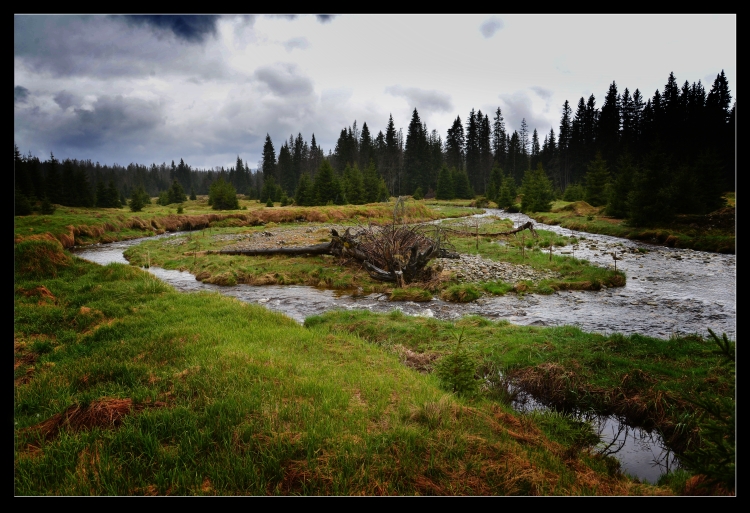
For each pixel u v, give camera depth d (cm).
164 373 679
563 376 772
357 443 482
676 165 5800
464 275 1862
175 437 502
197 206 8119
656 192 3478
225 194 7119
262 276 2012
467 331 1076
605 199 5597
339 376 714
